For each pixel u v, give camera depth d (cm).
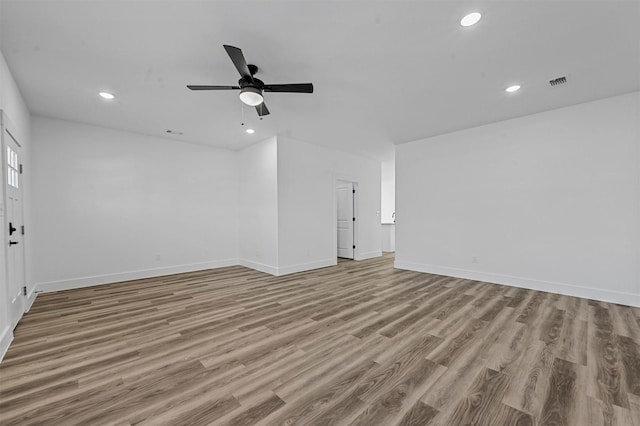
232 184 584
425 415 145
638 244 313
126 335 243
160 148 490
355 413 147
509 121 406
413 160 521
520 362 195
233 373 185
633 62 254
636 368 186
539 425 137
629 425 137
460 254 459
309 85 250
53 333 247
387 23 204
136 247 461
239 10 189
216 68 264
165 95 320
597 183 338
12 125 265
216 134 475
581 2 183
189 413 148
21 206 300
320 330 252
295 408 151
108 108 357
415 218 518
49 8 185
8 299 231
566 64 258
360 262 618
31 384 173
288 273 498
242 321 274
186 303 331
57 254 391
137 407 152
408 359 201
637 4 183
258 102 258
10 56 238
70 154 403
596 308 306
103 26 204
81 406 153
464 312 296
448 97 329
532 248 386
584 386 167
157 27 206
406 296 356
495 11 192
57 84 291
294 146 512
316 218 550
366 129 452
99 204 427
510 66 262
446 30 212
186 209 519
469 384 171
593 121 340
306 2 183
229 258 577
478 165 438
